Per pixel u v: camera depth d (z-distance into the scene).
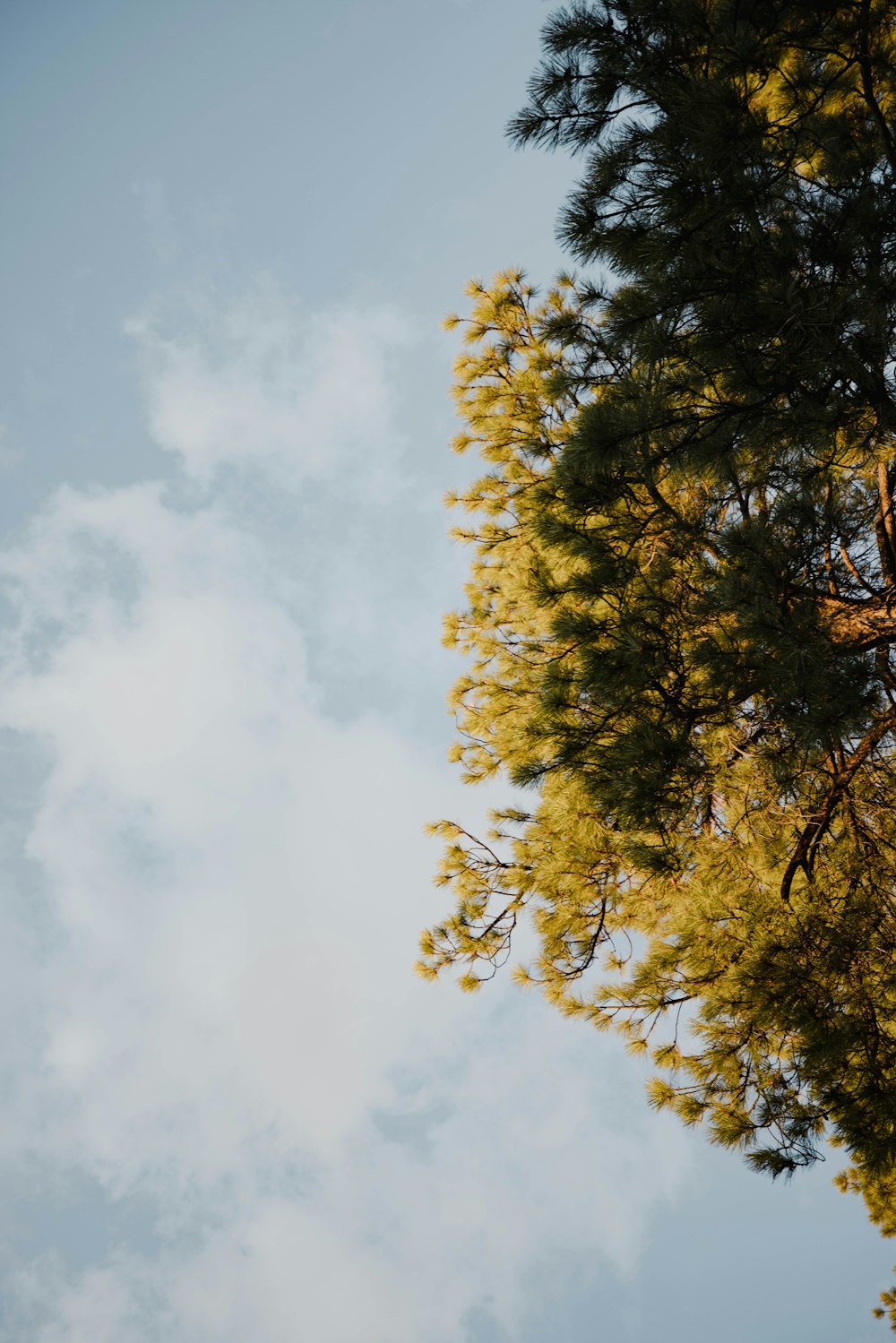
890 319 3.04
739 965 3.91
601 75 3.28
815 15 3.07
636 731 3.83
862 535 4.06
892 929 3.78
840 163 3.23
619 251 3.29
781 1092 3.93
